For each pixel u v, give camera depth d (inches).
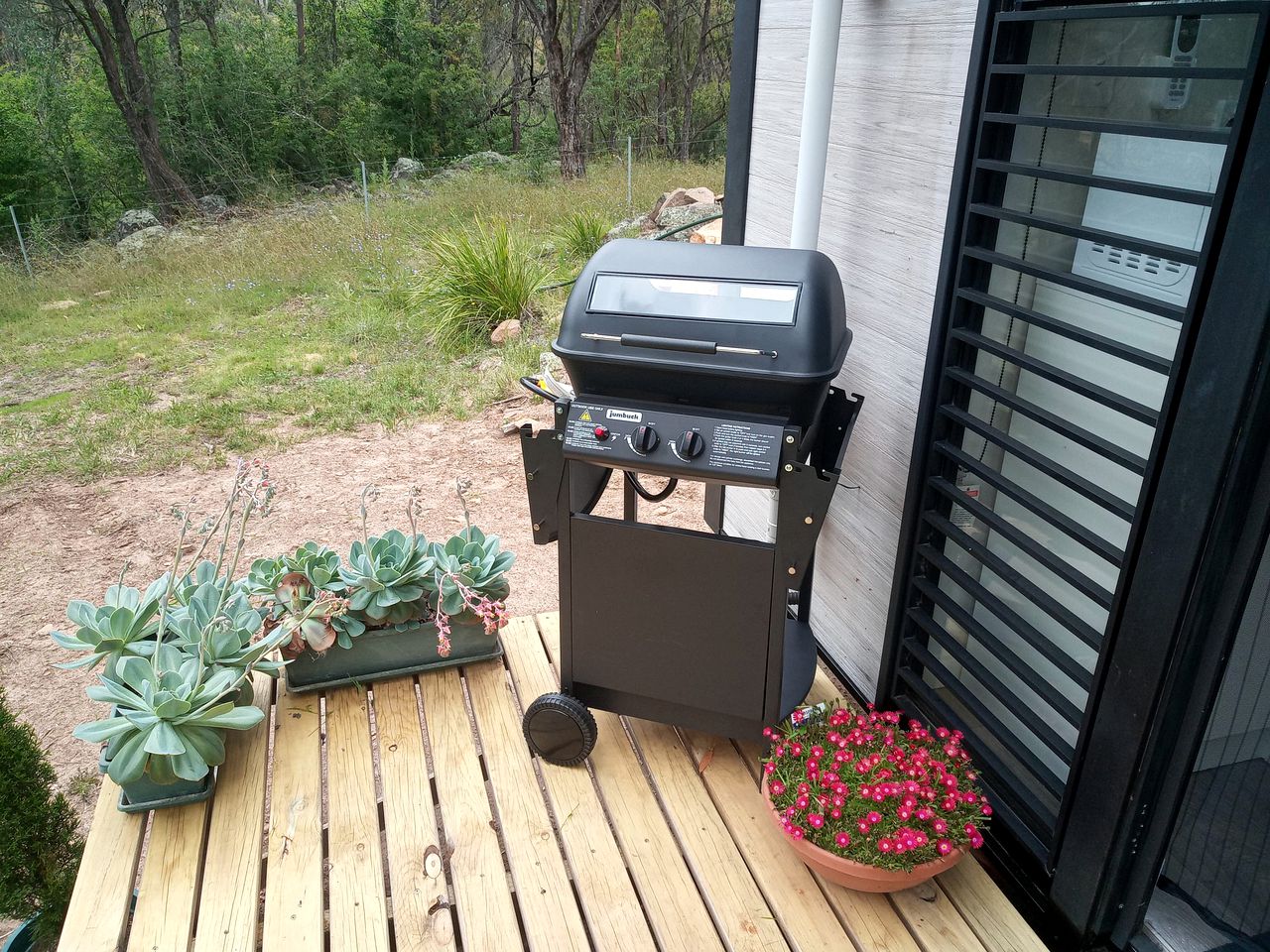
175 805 73.7
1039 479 73.8
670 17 801.6
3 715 74.9
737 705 73.3
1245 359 46.9
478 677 90.8
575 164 545.3
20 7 658.8
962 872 68.7
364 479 171.0
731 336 63.1
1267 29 43.9
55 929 76.7
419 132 733.9
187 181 648.4
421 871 69.2
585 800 75.9
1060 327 60.6
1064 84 64.6
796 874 69.0
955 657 75.9
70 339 278.2
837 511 96.0
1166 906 66.3
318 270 333.4
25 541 153.1
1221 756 60.9
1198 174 55.6
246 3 829.8
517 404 203.0
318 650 81.4
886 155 80.0
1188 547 51.5
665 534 68.3
